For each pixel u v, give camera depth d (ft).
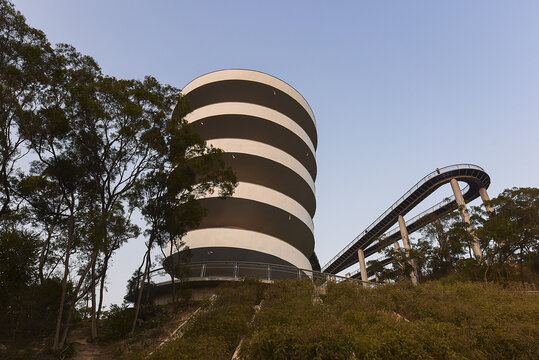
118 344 55.31
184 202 72.95
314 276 85.25
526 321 47.06
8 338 49.70
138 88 65.77
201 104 122.31
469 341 38.24
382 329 41.29
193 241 92.32
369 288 75.36
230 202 98.12
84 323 70.85
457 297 62.95
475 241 109.09
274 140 117.70
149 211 67.87
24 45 54.70
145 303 76.79
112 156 63.10
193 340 43.34
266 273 82.12
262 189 101.50
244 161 106.11
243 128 113.60
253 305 63.67
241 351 38.17
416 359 33.17
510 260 105.60
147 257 68.49
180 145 68.08
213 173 75.20
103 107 61.31
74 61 62.59
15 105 53.52
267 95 120.57
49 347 49.34
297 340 35.53
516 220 106.32
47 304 55.26
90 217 56.13
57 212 64.90
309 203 122.01
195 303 71.61
